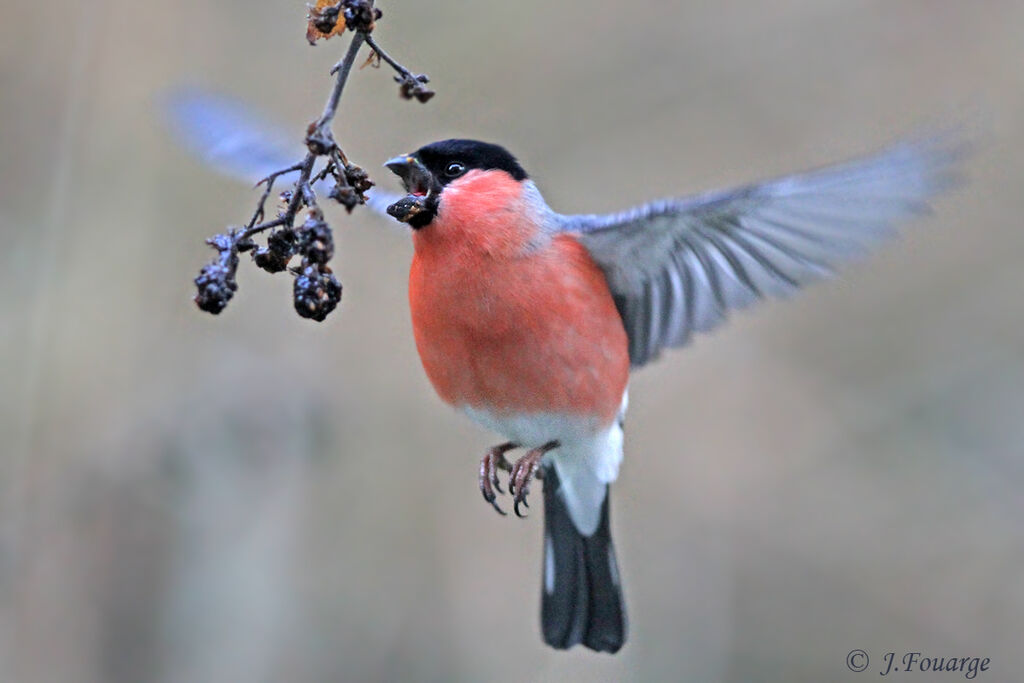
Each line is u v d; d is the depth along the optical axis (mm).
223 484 10242
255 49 11148
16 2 10602
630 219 6852
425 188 7418
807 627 11797
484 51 12562
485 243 7207
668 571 11945
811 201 6539
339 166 5215
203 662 10023
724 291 7504
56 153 10578
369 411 11102
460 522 11117
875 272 12828
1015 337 12586
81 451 10117
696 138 12844
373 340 11250
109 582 9961
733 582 11961
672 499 12109
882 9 13164
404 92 5316
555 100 12734
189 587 10078
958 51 13117
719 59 13102
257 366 10578
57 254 10484
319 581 10703
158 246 10672
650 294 7715
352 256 11430
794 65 13141
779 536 12078
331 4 5309
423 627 10906
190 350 10539
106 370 10352
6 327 10258
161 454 10164
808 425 12383
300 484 10484
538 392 7477
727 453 12234
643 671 11562
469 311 7285
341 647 10625
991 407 12367
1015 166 12859
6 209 10461
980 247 12844
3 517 9914
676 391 12406
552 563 8547
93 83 10719
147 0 10820
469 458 11242
